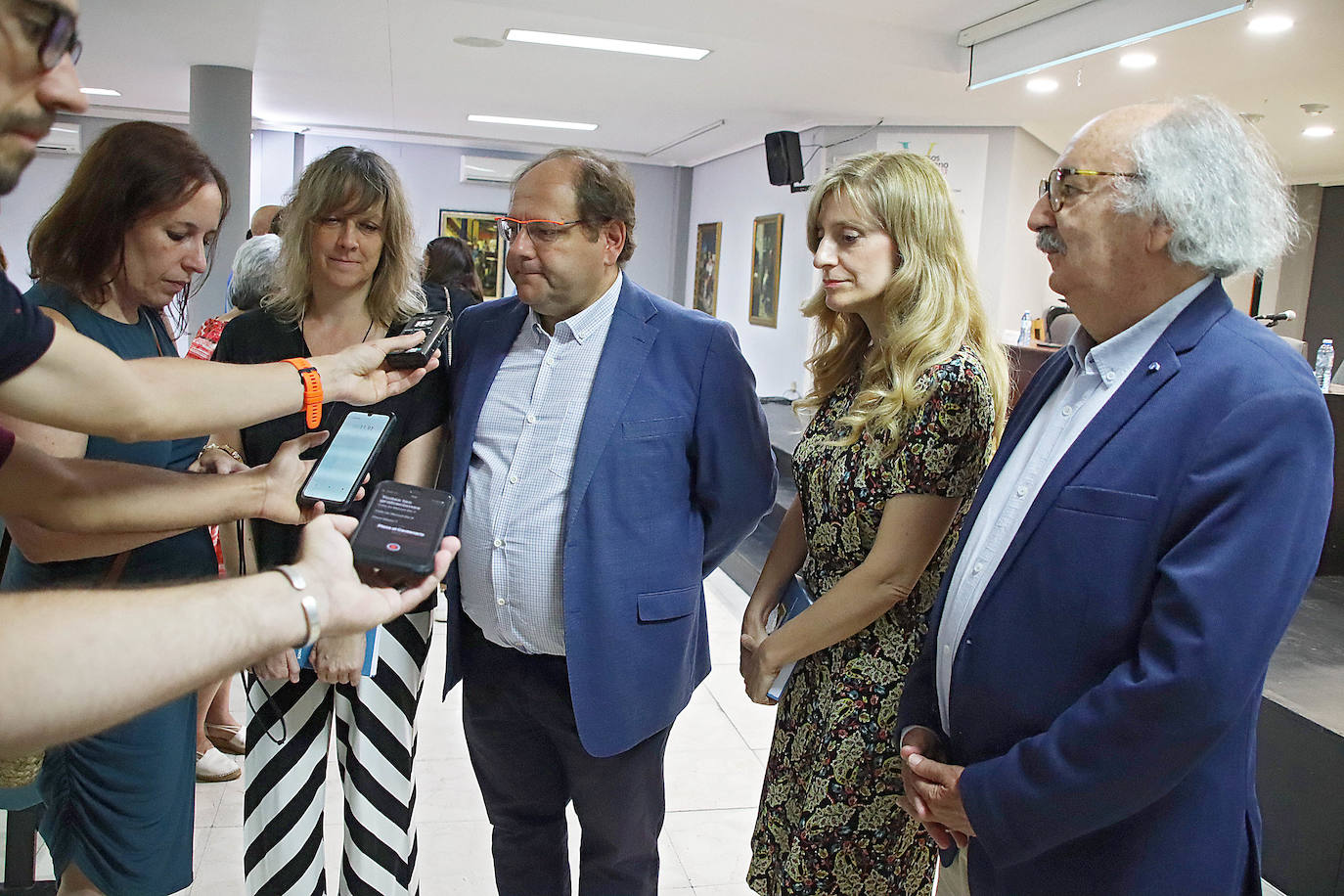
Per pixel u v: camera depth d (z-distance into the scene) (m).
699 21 5.16
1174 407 1.12
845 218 1.65
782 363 9.06
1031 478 1.27
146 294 1.63
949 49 5.64
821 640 1.62
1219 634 1.02
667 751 3.17
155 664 0.70
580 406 1.81
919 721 1.45
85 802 1.65
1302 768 2.49
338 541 0.86
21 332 0.83
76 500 1.13
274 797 1.82
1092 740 1.08
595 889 1.98
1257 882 1.16
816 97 6.86
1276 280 10.48
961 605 1.34
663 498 1.83
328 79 7.63
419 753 3.08
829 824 1.65
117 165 1.54
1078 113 6.86
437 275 4.30
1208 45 4.72
